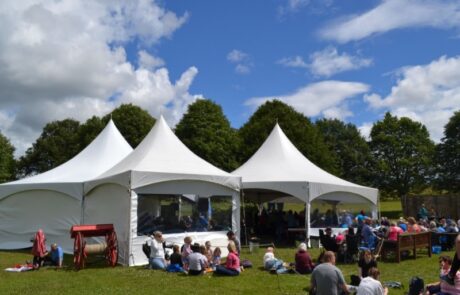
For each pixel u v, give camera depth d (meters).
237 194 13.41
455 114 37.09
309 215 15.05
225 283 9.05
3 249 14.58
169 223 12.00
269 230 19.00
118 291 8.26
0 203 14.96
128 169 12.13
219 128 40.91
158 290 8.36
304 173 16.67
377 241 12.49
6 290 8.34
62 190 13.91
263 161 17.91
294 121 35.88
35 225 14.44
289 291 8.34
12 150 48.59
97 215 13.05
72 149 44.19
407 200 28.61
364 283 6.10
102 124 40.19
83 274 10.03
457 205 26.56
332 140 51.38
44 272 10.31
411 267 11.34
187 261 10.39
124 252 11.39
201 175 12.56
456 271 5.84
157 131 14.44
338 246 12.05
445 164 37.22
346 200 16.44
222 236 12.84
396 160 41.06
